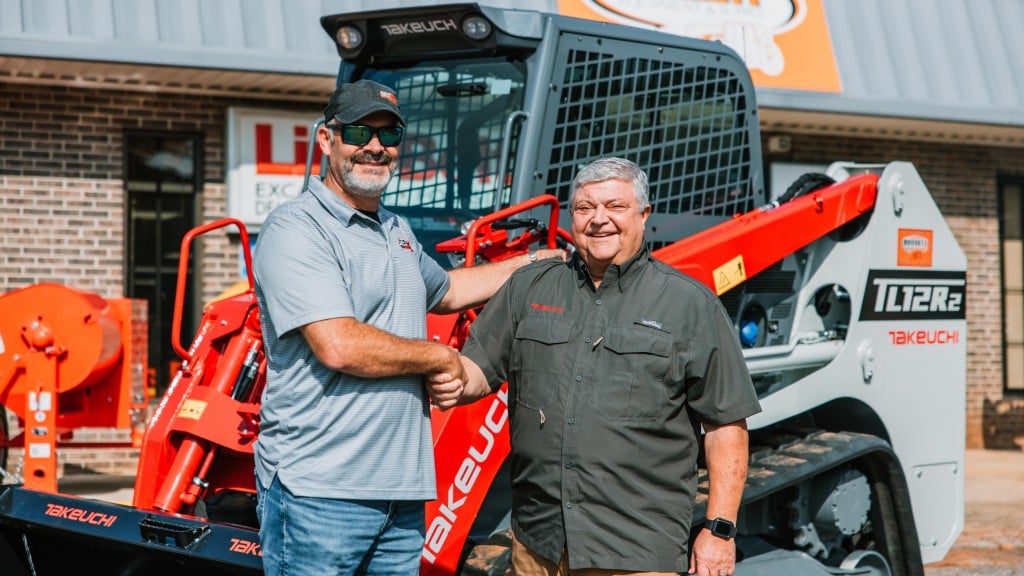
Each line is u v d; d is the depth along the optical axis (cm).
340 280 311
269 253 314
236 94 968
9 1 816
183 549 350
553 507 326
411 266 333
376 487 312
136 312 737
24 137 916
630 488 321
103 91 936
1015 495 895
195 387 400
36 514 373
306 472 309
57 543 394
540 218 432
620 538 320
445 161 461
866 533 530
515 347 339
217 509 440
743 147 500
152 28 850
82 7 837
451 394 323
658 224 470
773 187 1153
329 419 310
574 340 329
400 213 472
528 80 437
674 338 322
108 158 938
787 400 489
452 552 381
